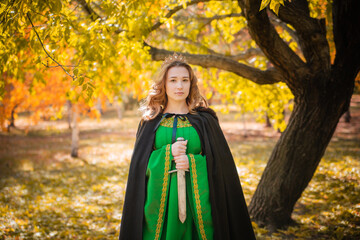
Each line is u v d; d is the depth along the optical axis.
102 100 10.09
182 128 2.35
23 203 5.67
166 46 6.14
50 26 2.62
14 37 2.99
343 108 3.79
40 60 2.62
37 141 16.69
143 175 2.27
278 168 4.05
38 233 4.07
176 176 2.23
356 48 3.48
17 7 2.31
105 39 3.18
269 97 5.79
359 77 5.36
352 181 5.84
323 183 6.01
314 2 3.66
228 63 4.06
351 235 3.56
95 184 7.39
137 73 5.54
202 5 6.07
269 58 3.54
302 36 3.43
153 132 2.37
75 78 2.53
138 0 2.85
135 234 2.23
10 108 7.29
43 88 9.28
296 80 3.65
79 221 4.64
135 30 3.47
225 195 2.31
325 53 3.46
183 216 2.17
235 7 5.28
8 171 9.07
